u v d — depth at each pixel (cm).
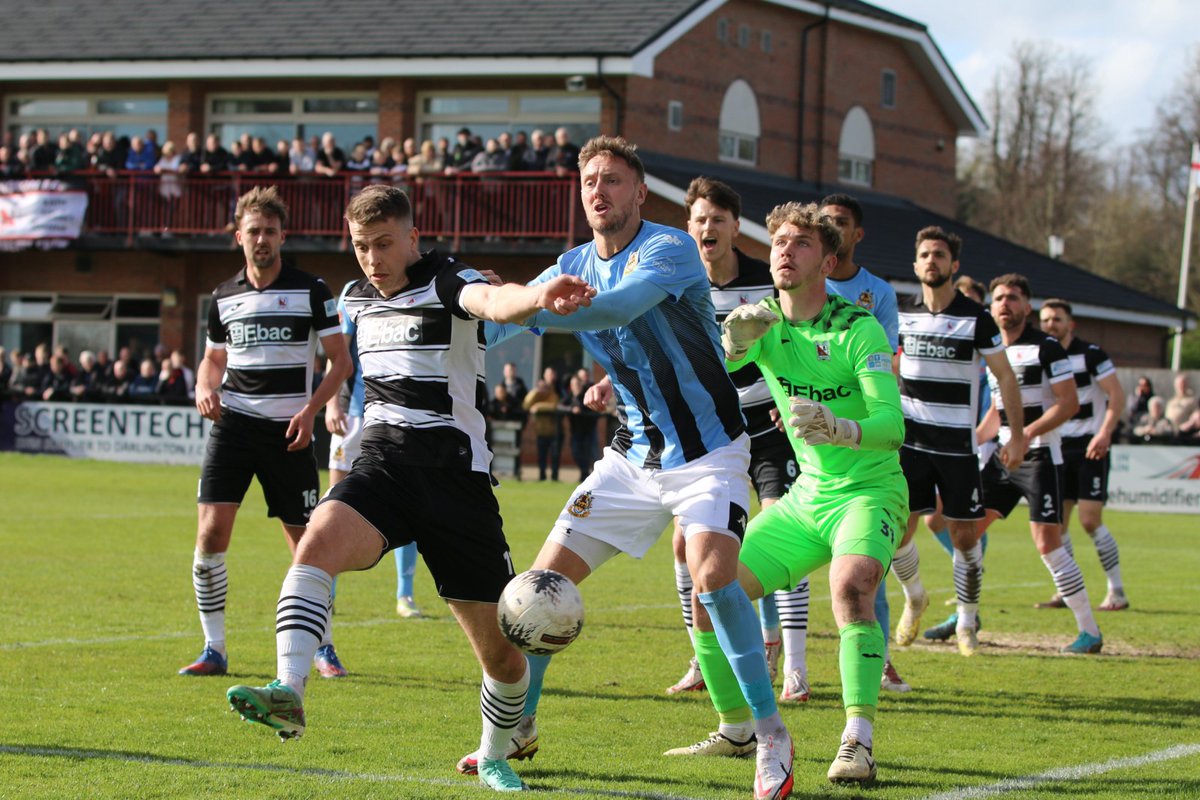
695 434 609
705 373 607
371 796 557
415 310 575
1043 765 654
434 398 575
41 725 688
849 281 878
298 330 867
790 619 822
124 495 2228
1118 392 1266
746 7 3659
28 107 3841
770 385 679
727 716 652
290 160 3372
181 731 680
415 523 573
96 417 3058
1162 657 1002
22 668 843
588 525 623
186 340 3709
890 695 842
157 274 3719
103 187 3491
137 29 3728
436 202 3209
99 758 620
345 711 744
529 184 3158
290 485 877
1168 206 7538
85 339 3788
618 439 637
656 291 578
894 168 4128
